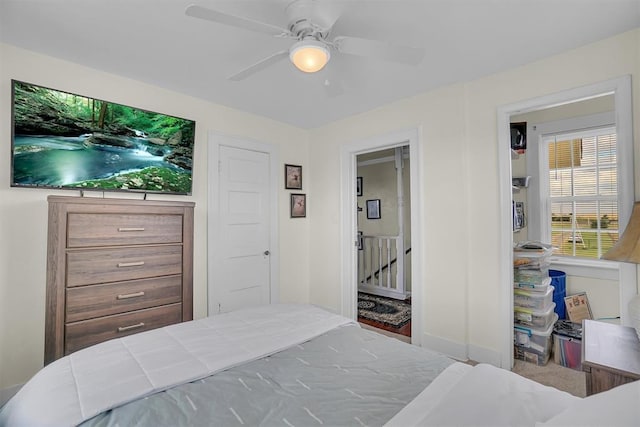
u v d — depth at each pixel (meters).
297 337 1.53
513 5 1.61
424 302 2.79
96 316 1.97
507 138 2.37
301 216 3.84
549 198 3.30
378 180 5.08
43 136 2.06
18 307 1.99
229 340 1.49
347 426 0.89
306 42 1.49
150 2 1.58
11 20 1.72
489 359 2.42
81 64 2.23
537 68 2.21
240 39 1.93
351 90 2.72
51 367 1.24
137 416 0.94
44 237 2.09
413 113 2.87
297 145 3.82
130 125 2.44
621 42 1.90
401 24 1.76
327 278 3.72
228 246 3.13
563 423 0.72
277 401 1.02
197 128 2.89
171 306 2.29
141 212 2.16
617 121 1.91
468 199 2.55
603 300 2.83
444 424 0.83
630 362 1.30
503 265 2.37
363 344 1.48
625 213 1.88
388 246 4.71
